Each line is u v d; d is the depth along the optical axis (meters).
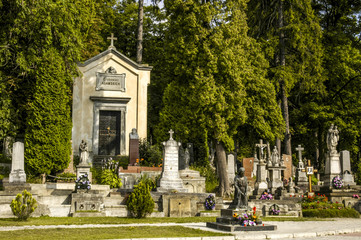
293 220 18.50
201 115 26.47
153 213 19.31
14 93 27.66
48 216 18.25
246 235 12.60
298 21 36.53
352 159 45.78
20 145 20.19
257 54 31.44
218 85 26.70
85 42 39.94
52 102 26.33
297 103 43.59
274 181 28.06
